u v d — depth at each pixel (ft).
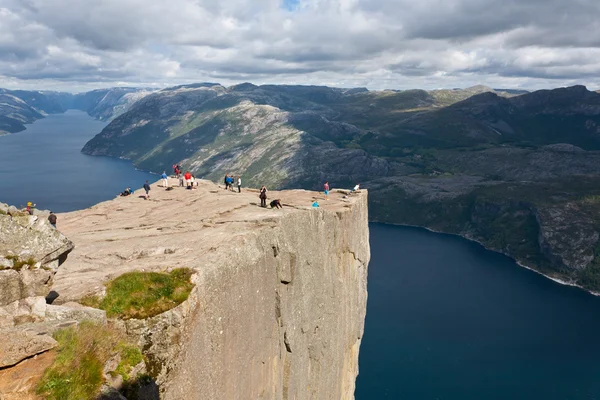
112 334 67.87
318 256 156.46
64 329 59.52
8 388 49.75
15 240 63.36
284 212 144.56
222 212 148.77
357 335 227.40
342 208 192.34
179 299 78.59
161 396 70.79
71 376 55.11
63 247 67.46
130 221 142.10
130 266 87.97
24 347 53.57
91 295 74.49
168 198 179.01
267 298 116.88
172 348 74.18
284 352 130.82
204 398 84.69
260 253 112.88
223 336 92.43
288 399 132.26
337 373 183.42
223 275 93.35
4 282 59.16
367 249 249.75
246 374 105.40
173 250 101.45
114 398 58.54
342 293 188.03
